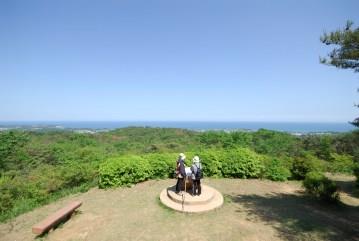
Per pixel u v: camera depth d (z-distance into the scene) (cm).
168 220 705
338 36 663
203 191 916
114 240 596
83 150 2427
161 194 911
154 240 593
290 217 736
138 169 1088
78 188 1060
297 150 2811
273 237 605
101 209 801
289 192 1043
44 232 636
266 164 1279
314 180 922
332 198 877
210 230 643
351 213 789
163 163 1189
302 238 600
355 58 661
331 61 710
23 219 765
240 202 873
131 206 820
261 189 1072
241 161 1248
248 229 649
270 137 3641
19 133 3061
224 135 3688
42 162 2564
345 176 1442
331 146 2383
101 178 1036
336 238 600
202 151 1334
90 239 603
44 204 898
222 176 1266
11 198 904
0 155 2381
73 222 704
